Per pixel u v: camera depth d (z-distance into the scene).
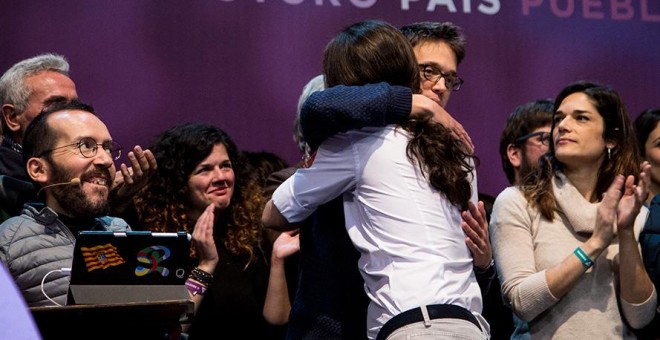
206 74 6.00
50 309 2.77
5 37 5.64
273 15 6.16
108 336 3.00
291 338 3.15
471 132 6.43
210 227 4.15
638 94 6.78
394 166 2.99
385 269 2.95
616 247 3.90
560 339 3.77
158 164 4.70
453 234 3.04
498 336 4.70
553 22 6.67
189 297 3.25
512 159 5.32
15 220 3.66
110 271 3.19
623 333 3.83
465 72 6.46
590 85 4.13
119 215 4.30
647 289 3.79
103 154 3.80
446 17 6.46
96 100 5.76
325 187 3.02
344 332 3.05
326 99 2.91
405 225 2.96
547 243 3.91
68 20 5.75
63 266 3.59
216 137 4.73
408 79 3.15
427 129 3.05
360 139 3.03
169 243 3.25
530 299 3.73
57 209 3.77
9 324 1.15
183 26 5.97
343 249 3.09
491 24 6.54
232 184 4.70
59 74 4.88
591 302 3.80
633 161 4.06
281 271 4.39
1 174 4.43
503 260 3.91
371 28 3.16
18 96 4.79
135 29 5.88
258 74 6.11
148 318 3.01
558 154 4.01
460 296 2.96
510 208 4.00
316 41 6.23
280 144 6.12
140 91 5.86
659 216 4.17
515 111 5.37
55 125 3.77
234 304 4.44
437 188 3.01
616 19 6.79
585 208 3.89
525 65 6.58
